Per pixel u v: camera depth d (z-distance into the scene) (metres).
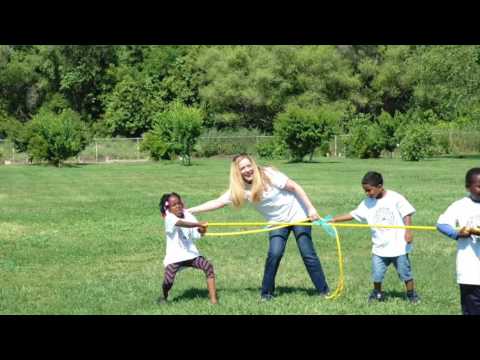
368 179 6.67
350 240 10.91
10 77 57.81
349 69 57.88
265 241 10.87
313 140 38.28
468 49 39.62
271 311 6.37
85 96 59.81
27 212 15.38
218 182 24.31
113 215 14.66
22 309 6.64
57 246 10.64
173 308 6.57
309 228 6.93
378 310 6.36
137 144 47.62
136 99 56.59
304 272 8.39
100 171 32.38
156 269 8.78
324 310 6.36
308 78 55.44
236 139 49.12
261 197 6.69
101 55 59.38
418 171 28.31
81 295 7.22
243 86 55.72
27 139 39.56
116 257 9.68
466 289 5.29
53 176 28.88
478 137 45.97
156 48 60.31
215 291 6.78
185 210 6.95
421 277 8.02
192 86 58.28
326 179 24.31
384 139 41.97
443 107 49.97
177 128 38.00
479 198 5.32
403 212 6.70
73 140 38.69
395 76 57.19
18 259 9.52
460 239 5.31
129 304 6.79
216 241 10.86
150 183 24.12
